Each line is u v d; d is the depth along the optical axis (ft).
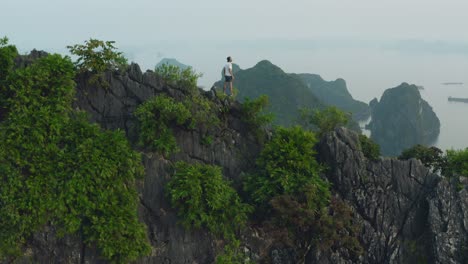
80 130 73.26
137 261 72.95
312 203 82.12
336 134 96.12
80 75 81.46
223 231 79.41
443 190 91.20
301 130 91.40
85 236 69.72
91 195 69.87
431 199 91.35
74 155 70.64
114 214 70.33
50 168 68.80
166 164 81.56
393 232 92.12
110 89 84.17
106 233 68.69
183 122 83.10
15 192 66.08
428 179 95.09
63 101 73.72
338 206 82.99
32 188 66.33
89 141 72.02
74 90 76.84
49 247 67.97
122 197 72.69
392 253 90.53
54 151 70.38
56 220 67.92
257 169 90.94
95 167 69.87
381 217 92.73
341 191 93.45
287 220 80.59
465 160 98.17
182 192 75.20
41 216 66.69
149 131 80.18
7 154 66.74
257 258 82.84
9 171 65.92
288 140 89.86
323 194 84.99
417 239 91.81
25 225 65.77
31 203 65.87
